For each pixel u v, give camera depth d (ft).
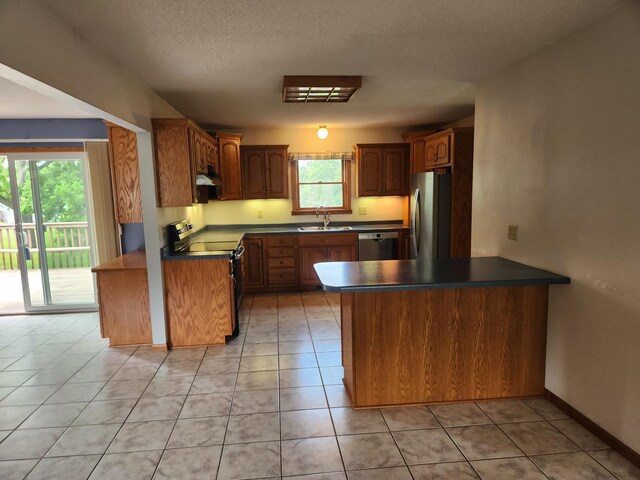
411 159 18.39
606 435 7.21
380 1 6.27
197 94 11.81
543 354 8.83
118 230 15.47
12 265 17.17
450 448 7.20
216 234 17.02
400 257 18.61
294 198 19.66
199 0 6.11
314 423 8.04
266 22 6.97
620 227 6.70
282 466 6.78
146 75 9.84
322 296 17.63
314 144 19.29
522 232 9.38
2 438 7.70
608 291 7.00
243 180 18.30
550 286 8.59
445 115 15.98
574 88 7.59
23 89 10.71
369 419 8.17
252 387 9.55
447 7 6.51
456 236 14.88
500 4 6.43
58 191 15.65
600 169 7.06
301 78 10.16
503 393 8.87
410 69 9.85
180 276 11.91
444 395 8.75
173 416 8.36
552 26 7.29
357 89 11.25
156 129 11.30
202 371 10.46
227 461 6.93
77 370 10.64
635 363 6.56
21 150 15.19
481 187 11.10
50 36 6.33
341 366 10.68
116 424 8.10
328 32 7.46
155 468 6.78
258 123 17.13
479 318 8.60
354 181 19.74
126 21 6.79
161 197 11.54
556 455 6.97
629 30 6.39
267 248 18.04
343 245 18.28
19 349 12.19
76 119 14.92
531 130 8.90
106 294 12.07
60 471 6.75
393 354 8.52
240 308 15.52
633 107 6.37
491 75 10.39
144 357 11.44
